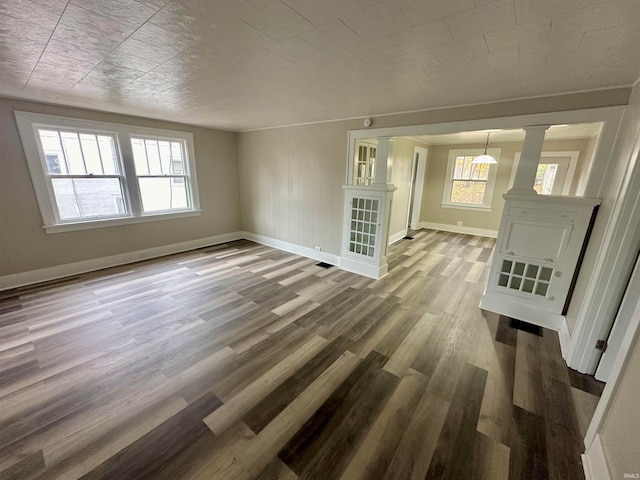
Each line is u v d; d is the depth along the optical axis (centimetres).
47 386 184
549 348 236
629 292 181
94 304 297
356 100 286
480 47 161
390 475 133
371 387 189
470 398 181
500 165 604
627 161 188
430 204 711
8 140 308
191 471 133
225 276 384
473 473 134
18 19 137
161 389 184
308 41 161
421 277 391
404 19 135
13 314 274
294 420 162
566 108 237
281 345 233
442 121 304
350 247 414
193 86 250
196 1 122
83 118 353
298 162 456
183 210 492
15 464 135
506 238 278
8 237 321
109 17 136
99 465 135
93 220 384
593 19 127
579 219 240
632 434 109
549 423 163
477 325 269
